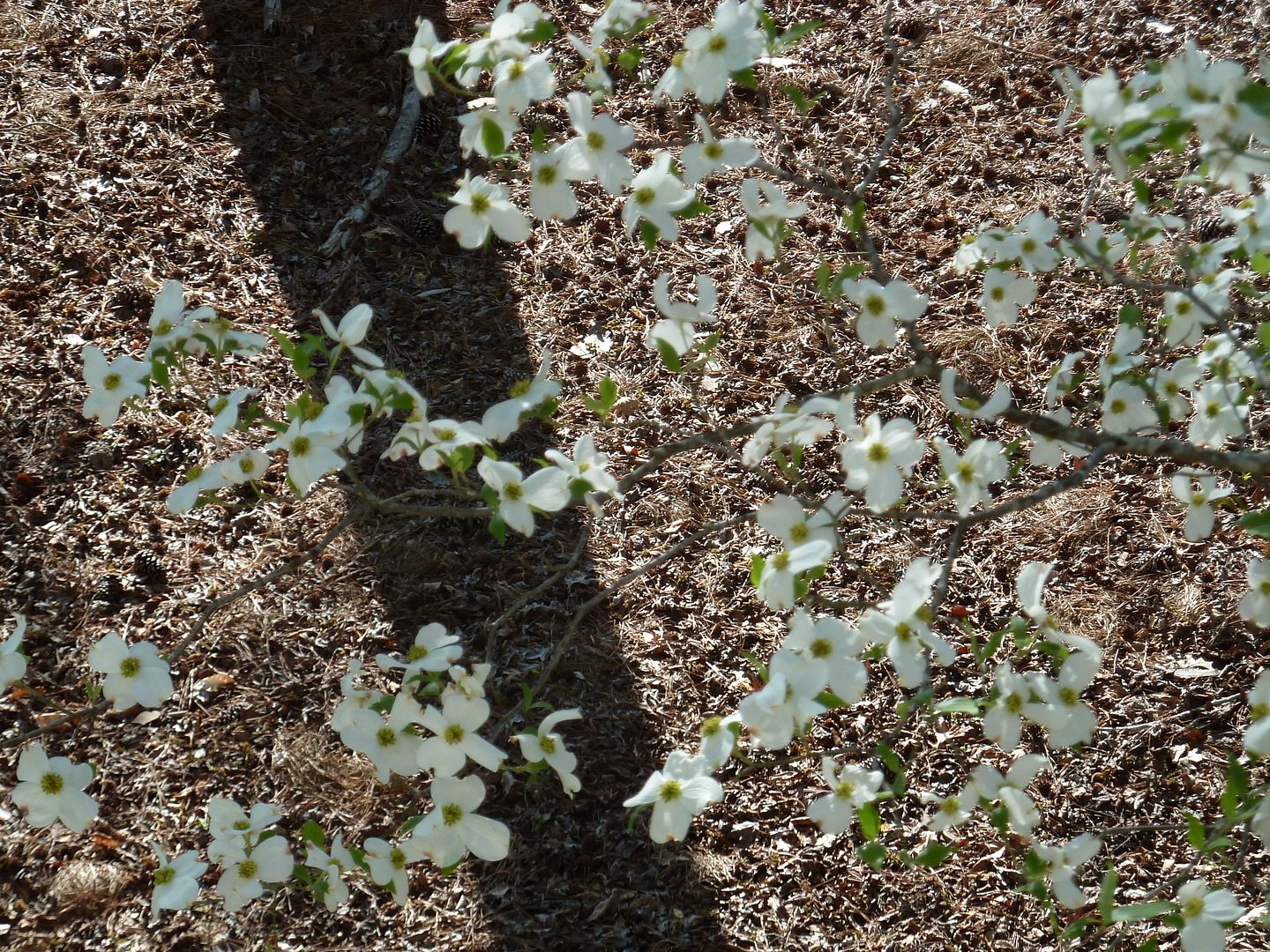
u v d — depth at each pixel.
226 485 1.69
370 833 2.48
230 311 3.54
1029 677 1.44
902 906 2.44
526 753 1.45
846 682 1.32
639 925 2.40
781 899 2.45
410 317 3.65
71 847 2.41
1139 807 2.58
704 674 2.84
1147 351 2.63
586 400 1.56
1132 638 2.91
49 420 3.17
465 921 2.37
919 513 1.56
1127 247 2.05
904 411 3.47
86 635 2.77
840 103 4.49
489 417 1.53
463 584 2.97
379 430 3.32
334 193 3.96
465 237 1.55
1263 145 1.37
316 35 4.47
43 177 3.79
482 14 4.63
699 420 3.42
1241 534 3.11
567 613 2.94
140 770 2.55
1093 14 4.89
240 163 3.99
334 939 2.33
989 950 2.37
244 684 2.72
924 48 4.73
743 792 2.62
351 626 2.85
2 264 3.54
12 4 4.38
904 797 2.61
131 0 4.48
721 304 3.76
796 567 1.39
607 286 3.80
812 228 4.02
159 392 3.27
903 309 1.61
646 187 1.51
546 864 2.47
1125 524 3.16
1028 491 3.27
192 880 1.64
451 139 4.22
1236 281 1.74
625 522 3.16
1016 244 1.75
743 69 1.48
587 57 1.51
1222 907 1.37
